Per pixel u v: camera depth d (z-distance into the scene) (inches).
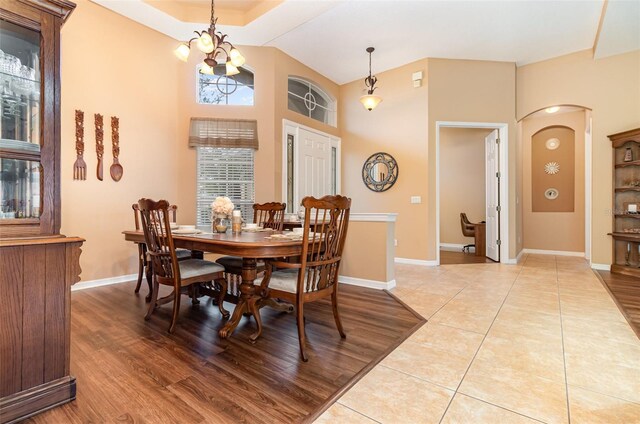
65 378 58.4
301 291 76.6
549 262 208.5
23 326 54.3
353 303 119.1
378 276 140.5
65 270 59.5
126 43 153.3
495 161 209.8
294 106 207.5
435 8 146.9
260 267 114.8
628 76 175.2
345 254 149.9
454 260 216.8
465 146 284.4
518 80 204.7
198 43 113.9
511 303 118.6
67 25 134.4
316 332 91.5
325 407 56.9
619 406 56.9
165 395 60.2
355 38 173.6
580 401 58.4
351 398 59.7
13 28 56.2
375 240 141.5
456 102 198.1
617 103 177.8
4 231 53.8
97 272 144.3
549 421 53.0
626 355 76.5
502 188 204.4
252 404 57.7
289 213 193.6
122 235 151.9
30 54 59.1
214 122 174.7
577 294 130.6
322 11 148.9
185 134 173.3
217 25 159.9
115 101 149.4
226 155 178.4
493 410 56.0
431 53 191.0
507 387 63.3
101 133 144.6
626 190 174.6
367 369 70.4
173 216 150.8
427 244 196.2
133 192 155.6
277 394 60.8
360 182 226.8
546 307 113.6
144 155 159.6
